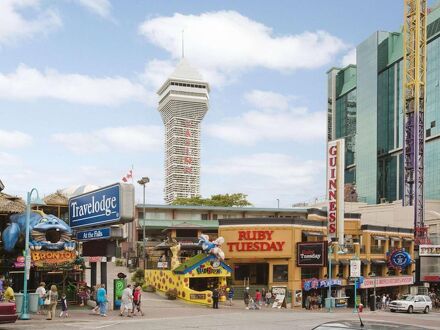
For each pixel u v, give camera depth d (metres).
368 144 177.88
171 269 44.62
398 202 98.25
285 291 47.56
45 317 25.97
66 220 35.53
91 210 30.94
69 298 31.73
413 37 105.81
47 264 29.31
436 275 67.31
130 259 69.75
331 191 57.41
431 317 39.22
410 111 99.94
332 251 54.84
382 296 57.16
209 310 35.22
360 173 182.12
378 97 175.00
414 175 94.12
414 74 101.94
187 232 73.44
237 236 50.12
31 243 29.12
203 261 43.12
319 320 28.56
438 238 84.06
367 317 33.94
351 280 52.97
